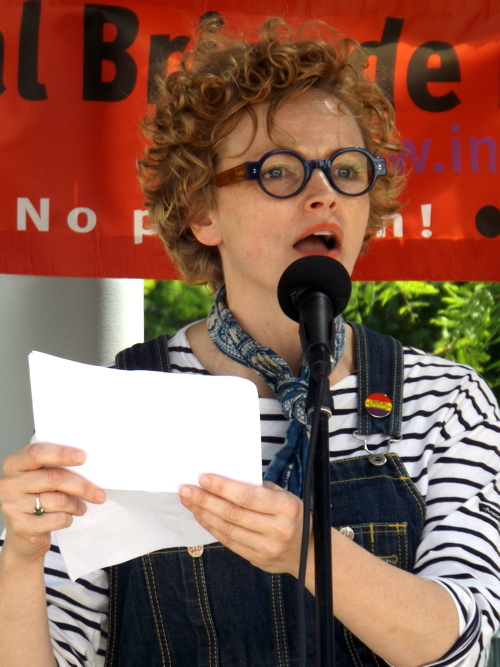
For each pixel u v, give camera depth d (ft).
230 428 10.52
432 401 13.96
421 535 13.15
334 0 19.61
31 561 11.77
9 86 19.26
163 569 13.12
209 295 16.34
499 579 12.67
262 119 13.88
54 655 12.73
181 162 14.40
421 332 38.19
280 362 13.71
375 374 14.07
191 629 12.99
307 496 9.75
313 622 12.78
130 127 19.42
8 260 19.19
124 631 13.16
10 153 19.22
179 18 19.49
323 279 11.13
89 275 19.29
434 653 11.60
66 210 19.29
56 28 19.35
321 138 13.71
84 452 10.64
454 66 19.98
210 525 10.69
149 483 10.53
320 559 9.70
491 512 13.09
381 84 19.84
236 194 13.82
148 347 14.71
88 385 10.62
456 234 19.98
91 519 11.49
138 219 19.36
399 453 13.57
